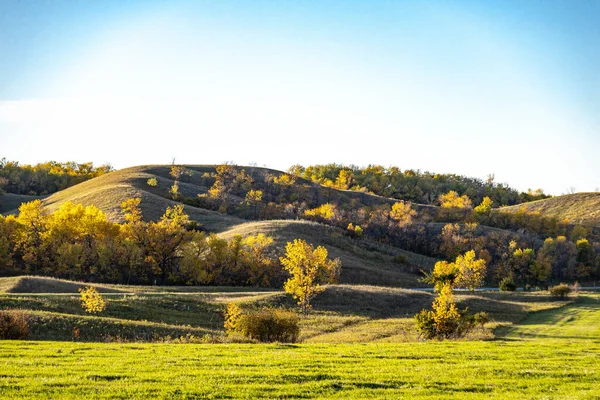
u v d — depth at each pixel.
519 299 89.25
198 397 15.50
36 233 103.81
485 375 20.14
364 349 27.02
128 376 17.97
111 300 53.59
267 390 16.53
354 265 117.94
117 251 99.94
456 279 91.94
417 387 17.62
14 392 15.30
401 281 116.94
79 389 15.91
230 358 22.36
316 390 16.69
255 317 35.72
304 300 62.91
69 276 98.94
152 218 135.12
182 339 35.78
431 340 38.41
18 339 31.20
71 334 37.16
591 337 48.53
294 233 128.12
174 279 101.56
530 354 26.31
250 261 103.00
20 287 60.28
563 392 17.58
